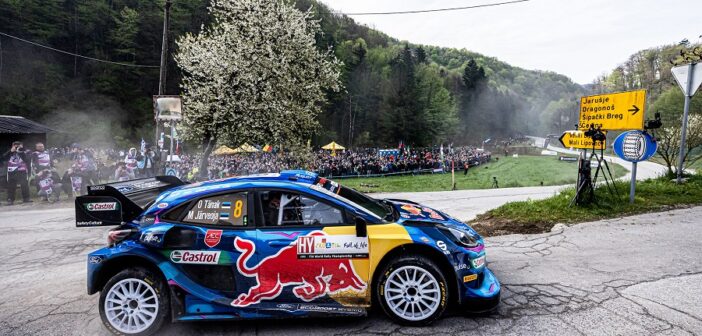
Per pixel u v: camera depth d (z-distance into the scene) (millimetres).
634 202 7629
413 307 3424
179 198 3648
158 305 3396
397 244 3398
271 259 3400
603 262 4812
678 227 6168
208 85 12211
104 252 3494
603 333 3139
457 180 30766
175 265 3461
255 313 3391
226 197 3586
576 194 7547
